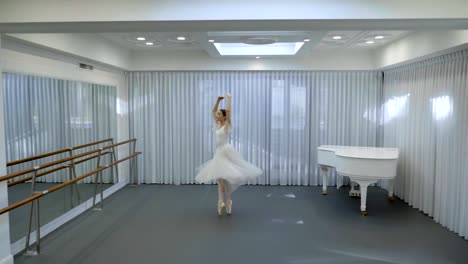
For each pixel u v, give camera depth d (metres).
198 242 4.26
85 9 3.01
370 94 7.06
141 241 4.28
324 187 6.52
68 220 5.01
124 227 4.77
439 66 4.96
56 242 4.22
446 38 4.32
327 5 2.97
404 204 5.89
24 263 3.65
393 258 3.82
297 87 7.13
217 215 5.30
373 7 2.95
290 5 2.98
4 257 3.43
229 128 5.32
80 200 5.72
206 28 3.34
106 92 6.77
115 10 3.02
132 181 7.39
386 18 2.95
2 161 3.38
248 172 5.29
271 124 7.20
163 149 7.37
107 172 6.86
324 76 7.10
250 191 6.75
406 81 6.04
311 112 7.17
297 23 3.12
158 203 5.93
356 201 6.08
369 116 7.09
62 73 4.86
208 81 7.21
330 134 7.16
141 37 5.59
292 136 7.21
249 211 5.49
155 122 7.32
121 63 6.52
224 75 7.19
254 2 2.99
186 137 7.31
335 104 7.11
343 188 7.02
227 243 4.23
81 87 6.52
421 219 5.12
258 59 6.98
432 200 5.19
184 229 4.70
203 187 7.09
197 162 7.34
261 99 7.19
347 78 7.09
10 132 6.31
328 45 6.18
